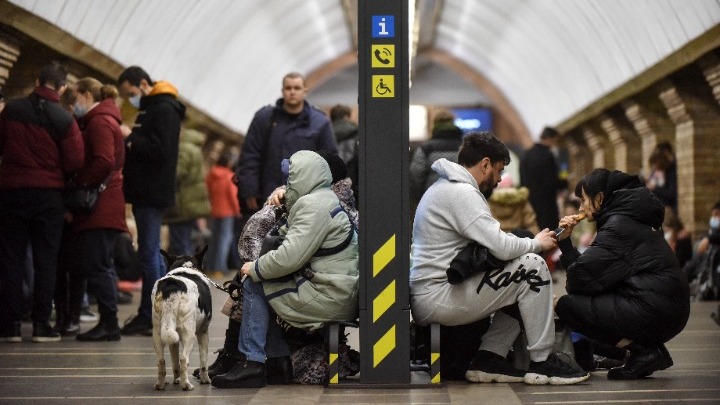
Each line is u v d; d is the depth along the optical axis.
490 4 45.09
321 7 46.19
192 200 20.09
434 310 10.48
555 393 10.08
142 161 15.05
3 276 14.01
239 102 45.56
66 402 9.77
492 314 11.65
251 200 14.85
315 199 10.40
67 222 14.51
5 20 18.38
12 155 13.80
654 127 33.12
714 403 9.60
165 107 14.99
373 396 9.92
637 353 11.00
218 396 9.99
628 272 10.86
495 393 10.06
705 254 22.17
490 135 10.80
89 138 14.29
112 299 14.47
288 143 14.79
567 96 43.72
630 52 30.92
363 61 10.27
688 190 27.81
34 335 14.20
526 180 28.02
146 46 28.03
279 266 10.27
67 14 20.95
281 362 10.66
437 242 10.55
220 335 15.41
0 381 11.05
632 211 10.99
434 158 15.67
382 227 10.27
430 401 9.62
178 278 10.14
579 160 47.41
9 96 20.64
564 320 11.01
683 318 10.97
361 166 10.27
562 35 38.50
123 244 21.42
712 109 27.42
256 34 40.88
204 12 31.66
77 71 22.09
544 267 10.48
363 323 10.30
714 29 22.59
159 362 10.38
